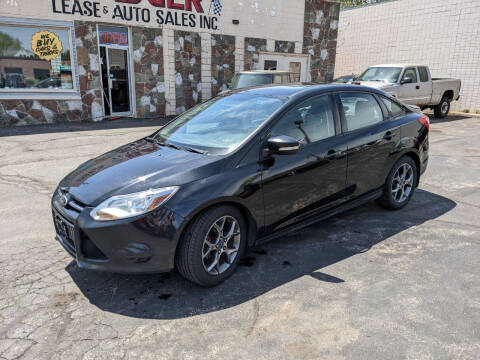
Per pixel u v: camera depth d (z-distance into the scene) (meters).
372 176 4.38
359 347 2.50
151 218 2.86
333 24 17.45
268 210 3.46
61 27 11.37
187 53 13.83
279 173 3.46
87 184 3.21
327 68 17.88
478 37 15.73
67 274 3.40
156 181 3.02
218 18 14.26
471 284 3.24
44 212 4.79
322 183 3.85
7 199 5.23
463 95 16.55
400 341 2.55
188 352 2.46
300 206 3.73
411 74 12.77
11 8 10.60
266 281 3.29
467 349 2.48
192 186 3.02
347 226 4.43
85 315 2.84
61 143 8.77
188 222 2.98
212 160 3.25
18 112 11.25
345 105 4.20
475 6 15.64
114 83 12.86
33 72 11.33
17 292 3.12
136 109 13.25
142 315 2.85
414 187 5.03
